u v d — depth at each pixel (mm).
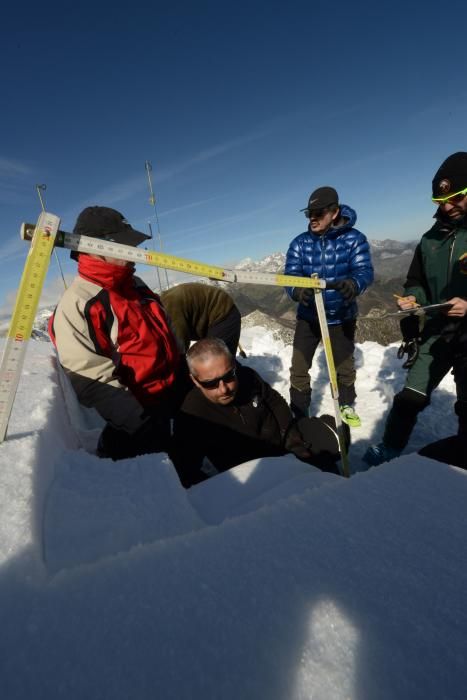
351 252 3367
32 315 1205
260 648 589
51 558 880
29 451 1173
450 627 616
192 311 3172
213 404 2195
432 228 2477
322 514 917
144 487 1174
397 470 1107
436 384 2709
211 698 521
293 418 2441
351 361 3723
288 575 729
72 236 1217
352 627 620
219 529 867
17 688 541
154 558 780
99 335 1804
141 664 568
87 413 3174
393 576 723
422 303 2648
